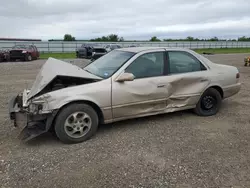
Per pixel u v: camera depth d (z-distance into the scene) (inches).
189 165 119.3
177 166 118.3
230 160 124.7
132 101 157.3
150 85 161.8
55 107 135.0
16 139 148.1
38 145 140.7
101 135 155.1
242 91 286.8
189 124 175.2
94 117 147.6
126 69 157.6
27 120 134.6
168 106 173.0
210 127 169.9
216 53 1369.3
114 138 150.4
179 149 136.0
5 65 618.5
